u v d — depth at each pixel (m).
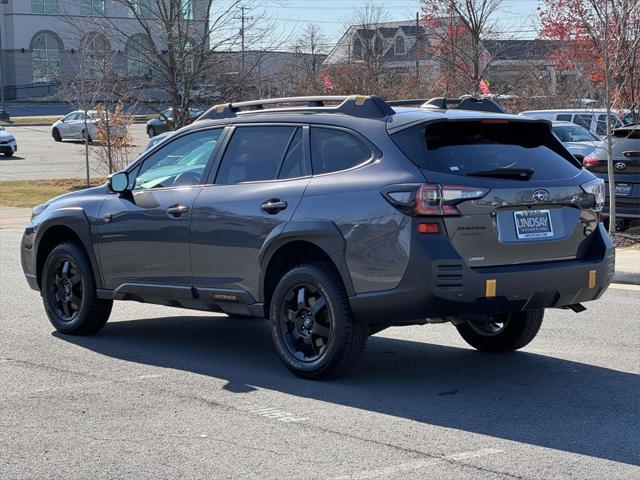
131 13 27.34
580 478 5.11
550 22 26.06
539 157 7.11
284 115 7.57
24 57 76.06
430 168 6.62
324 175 7.12
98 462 5.41
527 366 7.74
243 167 7.66
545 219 6.90
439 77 32.69
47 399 6.76
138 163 8.42
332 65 33.88
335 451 5.57
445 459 5.42
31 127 58.19
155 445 5.71
